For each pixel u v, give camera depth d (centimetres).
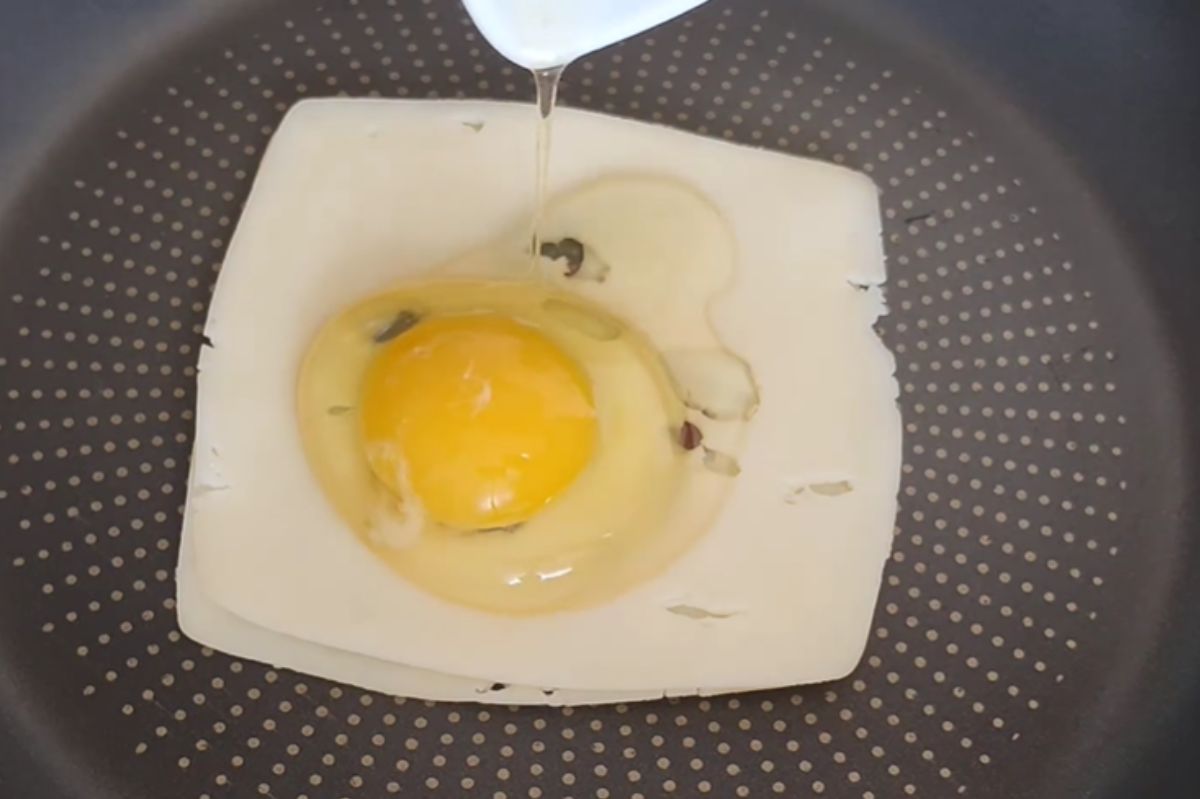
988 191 32
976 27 33
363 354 27
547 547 26
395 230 28
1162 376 30
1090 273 31
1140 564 28
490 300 27
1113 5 33
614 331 27
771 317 28
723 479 26
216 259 30
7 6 31
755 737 26
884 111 33
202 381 27
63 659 26
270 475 26
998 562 28
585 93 32
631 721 26
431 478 26
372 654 25
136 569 27
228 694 26
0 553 27
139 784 25
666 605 26
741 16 33
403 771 25
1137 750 26
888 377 28
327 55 32
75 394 28
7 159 31
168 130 31
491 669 25
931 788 26
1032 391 29
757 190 29
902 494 28
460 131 29
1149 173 32
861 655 26
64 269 29
